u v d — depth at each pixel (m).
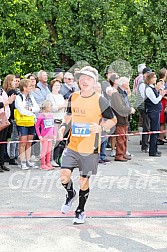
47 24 17.48
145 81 12.70
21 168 11.08
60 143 11.10
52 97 11.01
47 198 8.64
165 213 7.70
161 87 13.09
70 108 7.25
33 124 10.94
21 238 6.58
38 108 10.96
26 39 17.12
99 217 7.48
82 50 17.47
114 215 7.57
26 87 10.85
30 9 17.09
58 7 17.17
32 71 17.53
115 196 8.76
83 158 7.04
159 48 18.12
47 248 6.21
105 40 17.62
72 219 7.41
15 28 16.94
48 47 17.34
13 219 7.41
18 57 17.23
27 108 10.83
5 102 10.38
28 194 8.91
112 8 17.64
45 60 17.42
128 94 11.76
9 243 6.39
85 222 7.25
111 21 17.70
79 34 17.31
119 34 17.92
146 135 13.37
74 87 11.01
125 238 6.56
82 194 7.18
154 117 12.66
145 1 18.00
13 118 11.35
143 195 8.84
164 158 12.60
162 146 14.73
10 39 17.28
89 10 17.20
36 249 6.18
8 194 8.91
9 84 11.23
